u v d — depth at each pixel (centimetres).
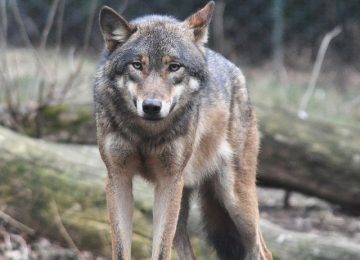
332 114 1794
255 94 1905
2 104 1358
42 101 1309
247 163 968
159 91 763
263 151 1296
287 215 1350
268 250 984
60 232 1073
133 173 839
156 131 805
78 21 2180
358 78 2234
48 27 1403
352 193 1299
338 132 1333
